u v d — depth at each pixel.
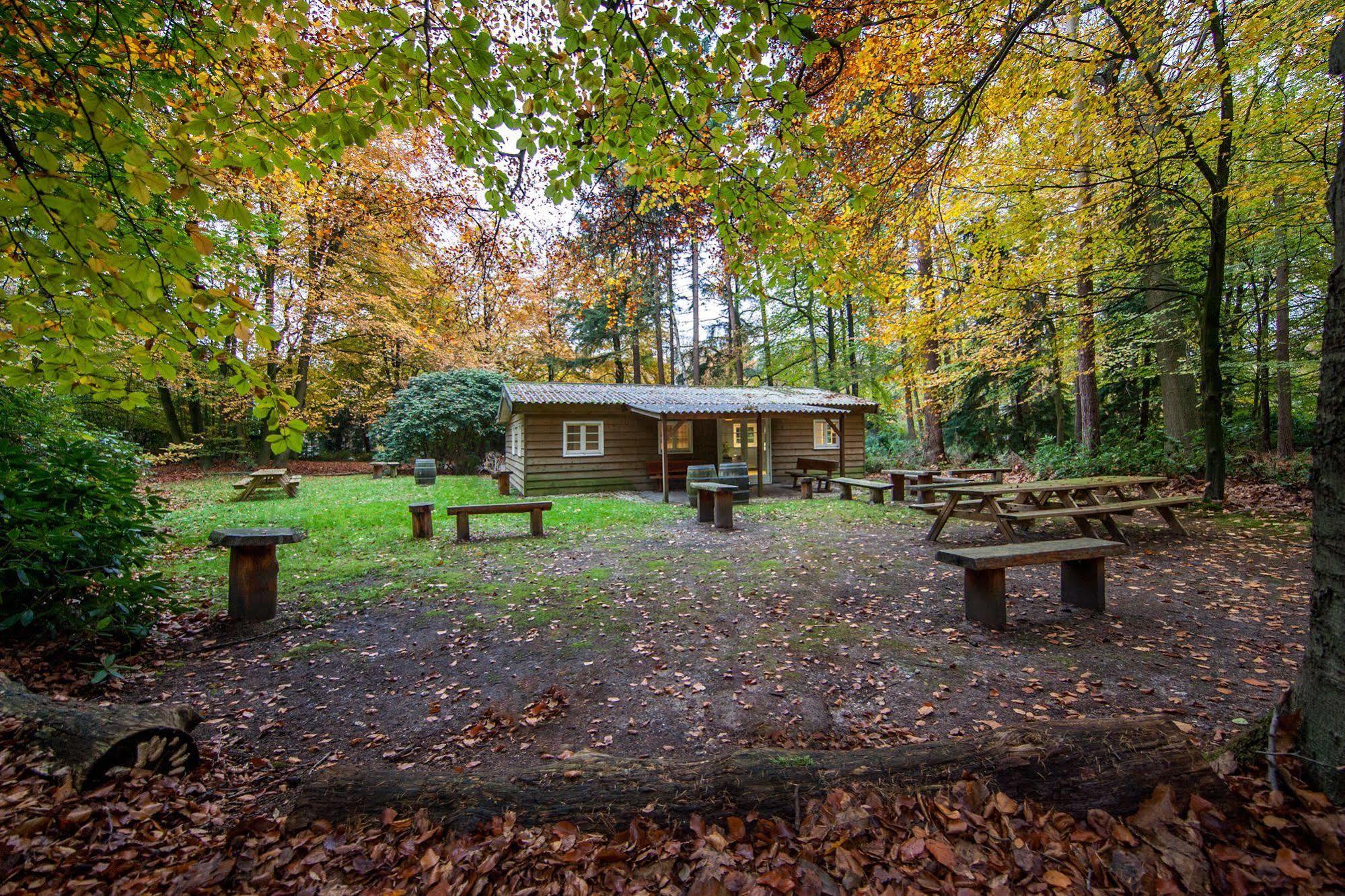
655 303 22.64
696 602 4.93
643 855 1.74
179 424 17.98
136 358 2.31
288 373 17.72
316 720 3.06
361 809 1.93
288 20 2.34
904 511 9.65
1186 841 1.59
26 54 2.47
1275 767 1.78
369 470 20.20
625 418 14.62
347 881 1.69
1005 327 9.46
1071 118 6.47
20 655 3.26
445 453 18.91
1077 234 7.88
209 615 4.54
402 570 6.20
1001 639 3.79
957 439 19.38
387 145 7.95
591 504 11.50
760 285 4.00
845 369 21.72
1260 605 4.21
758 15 2.33
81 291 2.17
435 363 21.36
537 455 13.47
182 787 2.30
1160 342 9.91
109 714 2.37
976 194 7.61
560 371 28.17
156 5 2.76
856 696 3.13
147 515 4.20
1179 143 6.83
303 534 4.59
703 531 8.40
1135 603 4.37
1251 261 9.42
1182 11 5.57
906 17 3.92
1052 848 1.62
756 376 27.19
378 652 3.96
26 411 5.05
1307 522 6.56
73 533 3.27
